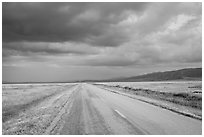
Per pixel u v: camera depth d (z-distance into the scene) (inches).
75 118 492.4
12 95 1301.7
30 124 440.8
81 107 691.4
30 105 810.8
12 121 504.4
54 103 840.3
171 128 379.6
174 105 693.9
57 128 398.9
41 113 586.2
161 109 612.7
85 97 1100.5
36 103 880.3
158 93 1264.8
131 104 753.6
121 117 498.0
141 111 580.4
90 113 564.7
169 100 844.0
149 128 383.9
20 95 1304.1
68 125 420.5
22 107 751.1
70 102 855.7
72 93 1480.1
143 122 434.0
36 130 390.6
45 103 864.3
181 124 407.5
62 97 1136.8
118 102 829.2
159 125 403.5
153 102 792.3
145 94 1251.8
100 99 973.2
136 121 446.6
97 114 546.9
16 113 628.4
